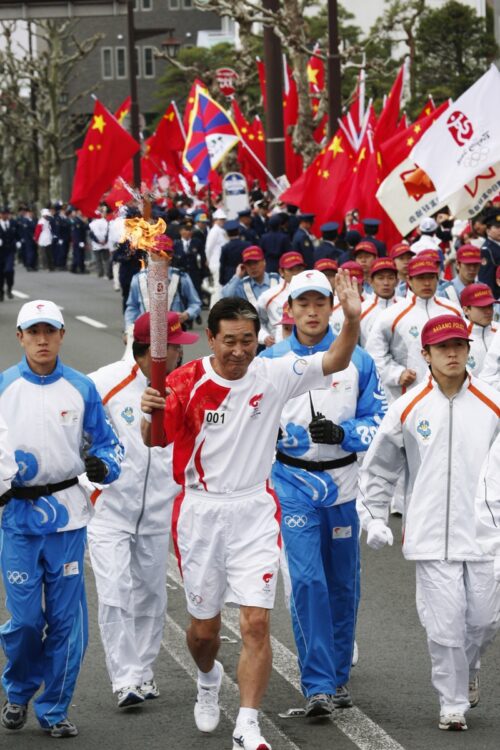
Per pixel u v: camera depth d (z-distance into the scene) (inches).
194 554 408.2
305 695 437.1
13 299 2060.8
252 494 405.7
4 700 452.4
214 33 5649.6
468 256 859.4
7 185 4544.8
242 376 400.2
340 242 1234.0
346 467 453.7
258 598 397.4
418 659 491.8
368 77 3048.7
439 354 428.1
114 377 453.1
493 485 409.1
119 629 443.2
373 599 572.7
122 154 1733.5
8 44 4138.8
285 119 2170.3
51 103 3993.6
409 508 434.6
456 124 1002.1
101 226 2486.5
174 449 407.5
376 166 1294.3
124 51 6053.2
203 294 1909.4
